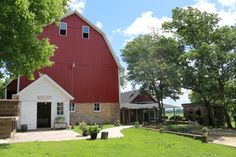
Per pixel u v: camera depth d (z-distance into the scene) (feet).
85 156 41.06
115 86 119.44
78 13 114.73
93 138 60.13
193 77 111.86
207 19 117.08
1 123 61.98
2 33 48.80
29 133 76.18
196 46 119.03
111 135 68.49
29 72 54.34
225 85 104.94
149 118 156.04
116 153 43.86
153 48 135.13
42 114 97.30
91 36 117.29
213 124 121.08
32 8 49.93
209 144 63.67
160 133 79.92
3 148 45.44
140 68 141.69
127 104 142.61
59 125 91.09
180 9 121.08
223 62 109.91
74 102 110.42
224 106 116.67
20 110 86.89
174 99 149.28
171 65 125.29
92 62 116.06
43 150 44.86
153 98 159.22
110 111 117.08
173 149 50.39
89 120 112.47
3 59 50.72
